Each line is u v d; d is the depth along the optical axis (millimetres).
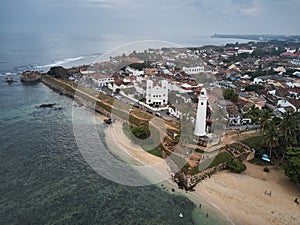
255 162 55438
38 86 133250
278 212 40156
